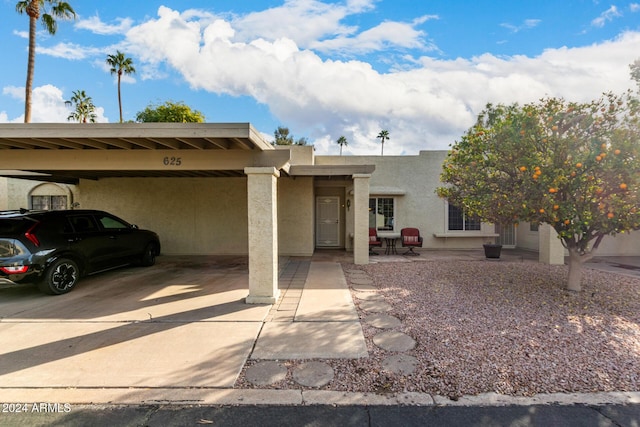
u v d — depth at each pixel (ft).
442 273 27.20
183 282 25.22
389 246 44.70
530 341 13.76
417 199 45.52
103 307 18.89
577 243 21.15
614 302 19.03
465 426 8.87
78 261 23.17
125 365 12.07
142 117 88.99
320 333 14.96
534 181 17.21
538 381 10.88
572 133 17.81
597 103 17.61
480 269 28.81
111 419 9.16
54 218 22.57
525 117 18.26
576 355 12.57
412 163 45.57
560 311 17.48
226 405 9.82
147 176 38.29
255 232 19.58
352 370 11.74
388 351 13.14
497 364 11.94
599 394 10.21
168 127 17.24
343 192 46.21
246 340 14.21
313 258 37.14
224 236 39.58
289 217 39.27
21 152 21.72
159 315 17.47
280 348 13.42
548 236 32.07
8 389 10.57
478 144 20.13
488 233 45.27
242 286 23.88
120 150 21.57
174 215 39.68
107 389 10.59
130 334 14.92
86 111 99.45
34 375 11.38
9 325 16.08
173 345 13.74
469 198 20.44
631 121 16.38
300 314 17.54
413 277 26.05
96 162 21.66
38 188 40.75
